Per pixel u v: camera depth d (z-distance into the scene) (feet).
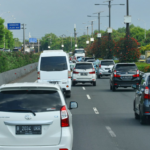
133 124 52.03
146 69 161.07
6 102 28.48
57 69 88.07
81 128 48.85
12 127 27.91
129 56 206.90
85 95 95.14
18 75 163.43
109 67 172.55
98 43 365.20
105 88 117.60
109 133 45.39
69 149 28.25
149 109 49.26
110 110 66.85
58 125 28.25
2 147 27.50
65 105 29.19
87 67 126.52
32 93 29.07
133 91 106.42
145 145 38.55
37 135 27.94
